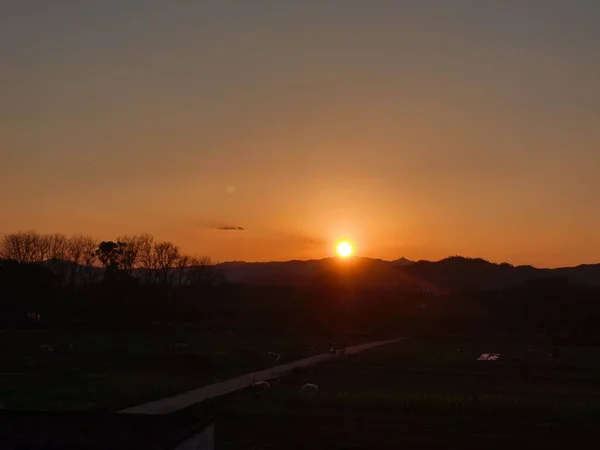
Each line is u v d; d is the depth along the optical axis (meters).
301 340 89.81
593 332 102.81
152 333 92.44
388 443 23.72
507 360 62.22
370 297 150.50
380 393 36.16
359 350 74.94
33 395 34.00
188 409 29.70
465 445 23.64
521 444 23.95
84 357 58.47
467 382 44.41
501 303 131.50
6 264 107.38
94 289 118.06
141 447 14.12
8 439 14.49
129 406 30.70
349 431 25.67
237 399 33.06
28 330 89.12
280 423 27.12
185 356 57.19
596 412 29.25
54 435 14.46
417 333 107.50
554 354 70.25
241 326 106.69
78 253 125.44
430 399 31.83
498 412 29.30
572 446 23.84
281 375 47.38
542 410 29.47
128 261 123.25
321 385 41.38
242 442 23.62
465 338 96.88
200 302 128.62
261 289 159.62
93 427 14.49
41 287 108.38
